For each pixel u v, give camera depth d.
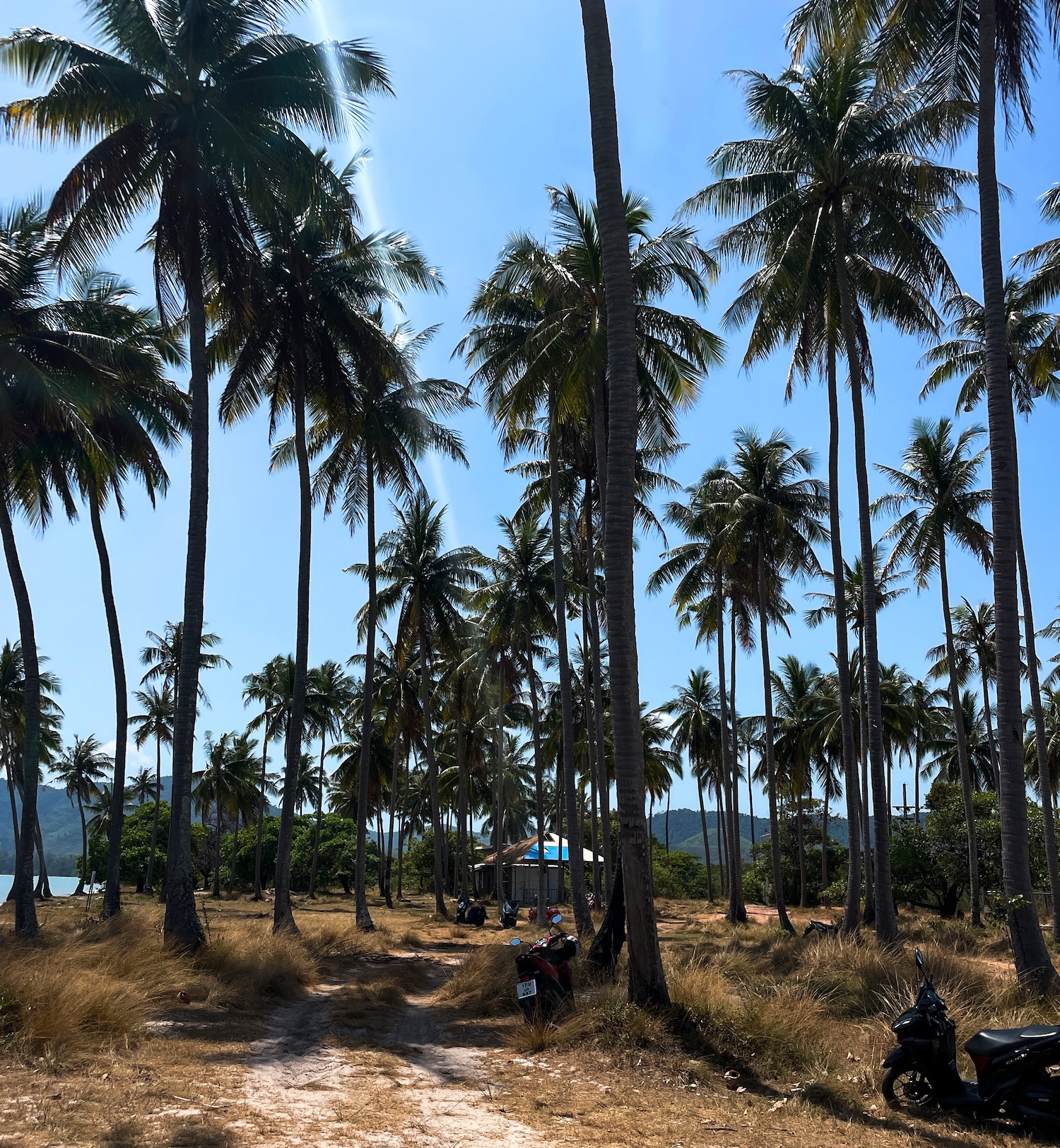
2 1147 4.92
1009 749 12.91
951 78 15.34
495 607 36.56
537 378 20.20
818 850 59.56
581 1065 8.05
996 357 13.44
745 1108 6.68
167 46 16.02
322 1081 7.23
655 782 57.25
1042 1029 6.40
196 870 68.56
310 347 22.69
